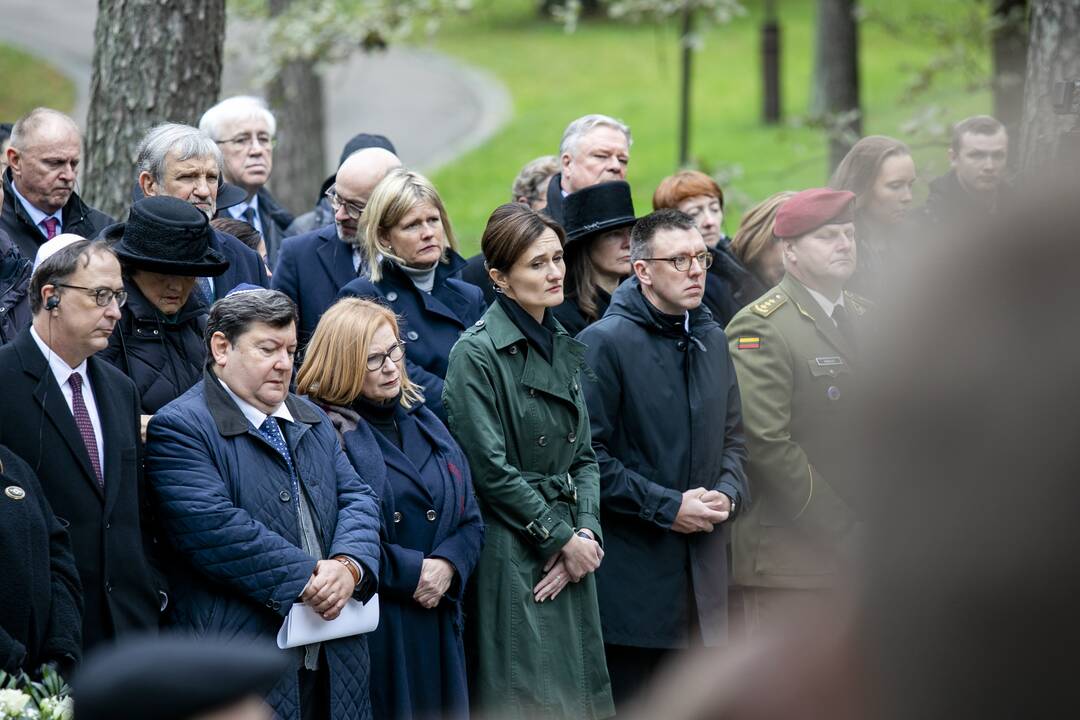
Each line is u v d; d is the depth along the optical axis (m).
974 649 1.21
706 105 61.25
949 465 1.19
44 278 8.85
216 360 9.40
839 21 34.09
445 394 10.64
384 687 9.75
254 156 14.62
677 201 13.51
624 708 11.27
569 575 10.50
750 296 13.35
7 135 12.82
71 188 11.98
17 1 72.75
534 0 82.56
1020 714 1.20
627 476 11.02
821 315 11.52
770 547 11.27
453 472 10.27
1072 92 11.03
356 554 9.22
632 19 30.41
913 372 1.20
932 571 1.21
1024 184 1.55
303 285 12.36
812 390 11.34
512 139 55.59
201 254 10.11
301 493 9.39
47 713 7.30
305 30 26.78
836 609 1.30
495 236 10.49
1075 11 12.34
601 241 12.47
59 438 8.79
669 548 11.08
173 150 11.93
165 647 3.00
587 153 13.27
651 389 11.13
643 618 11.03
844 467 1.28
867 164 13.17
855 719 1.26
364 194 12.22
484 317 10.73
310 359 10.20
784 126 53.34
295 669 8.95
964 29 28.88
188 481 8.96
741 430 11.43
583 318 12.47
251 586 8.87
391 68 70.06
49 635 8.34
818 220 11.41
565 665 10.40
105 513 8.82
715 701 1.33
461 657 10.12
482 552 10.48
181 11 15.66
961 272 1.19
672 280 11.08
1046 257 1.16
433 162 52.16
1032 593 1.18
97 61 15.85
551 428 10.58
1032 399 1.16
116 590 8.77
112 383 9.19
